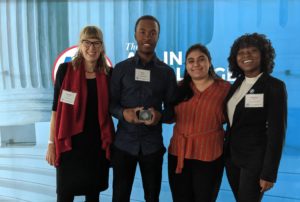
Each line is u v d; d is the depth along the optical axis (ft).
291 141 7.47
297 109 7.36
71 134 5.87
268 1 7.30
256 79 5.28
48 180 8.22
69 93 5.85
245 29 7.42
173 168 5.99
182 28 7.59
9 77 7.99
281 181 7.61
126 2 7.70
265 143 5.12
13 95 8.04
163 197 8.03
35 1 7.82
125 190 6.01
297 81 7.32
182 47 7.61
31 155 8.18
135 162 6.06
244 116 5.20
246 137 5.24
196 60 5.67
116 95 5.97
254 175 5.15
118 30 7.76
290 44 7.29
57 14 7.83
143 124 5.80
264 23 7.36
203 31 7.54
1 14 7.89
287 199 7.61
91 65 5.99
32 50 7.90
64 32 7.84
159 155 5.95
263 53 5.21
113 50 7.80
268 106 5.04
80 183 6.04
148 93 5.77
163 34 7.64
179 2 7.55
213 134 5.69
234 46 5.47
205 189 5.74
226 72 7.51
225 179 7.91
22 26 7.88
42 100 7.97
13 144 8.19
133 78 5.78
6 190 8.36
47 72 7.91
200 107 5.69
